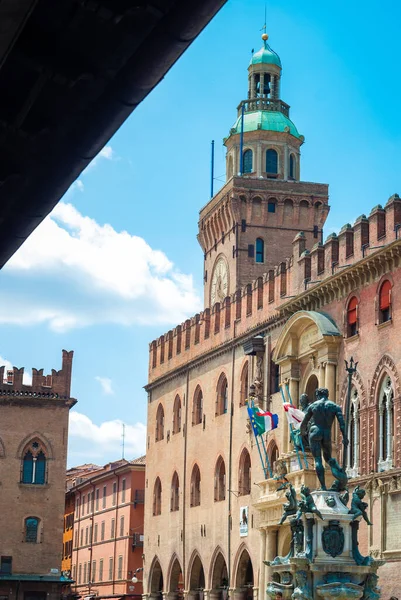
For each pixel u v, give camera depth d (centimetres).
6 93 1550
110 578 12712
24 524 9788
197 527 8575
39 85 1492
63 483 9944
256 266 9312
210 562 8231
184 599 8712
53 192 1720
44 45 1443
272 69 10244
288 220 9438
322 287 6669
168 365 9662
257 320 7762
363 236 6372
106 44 1418
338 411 3853
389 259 5991
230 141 10050
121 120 1562
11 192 1711
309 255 7081
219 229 9731
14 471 9869
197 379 8925
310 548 3619
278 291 7444
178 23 1333
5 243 1869
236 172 9938
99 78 1476
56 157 1638
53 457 9962
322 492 3747
